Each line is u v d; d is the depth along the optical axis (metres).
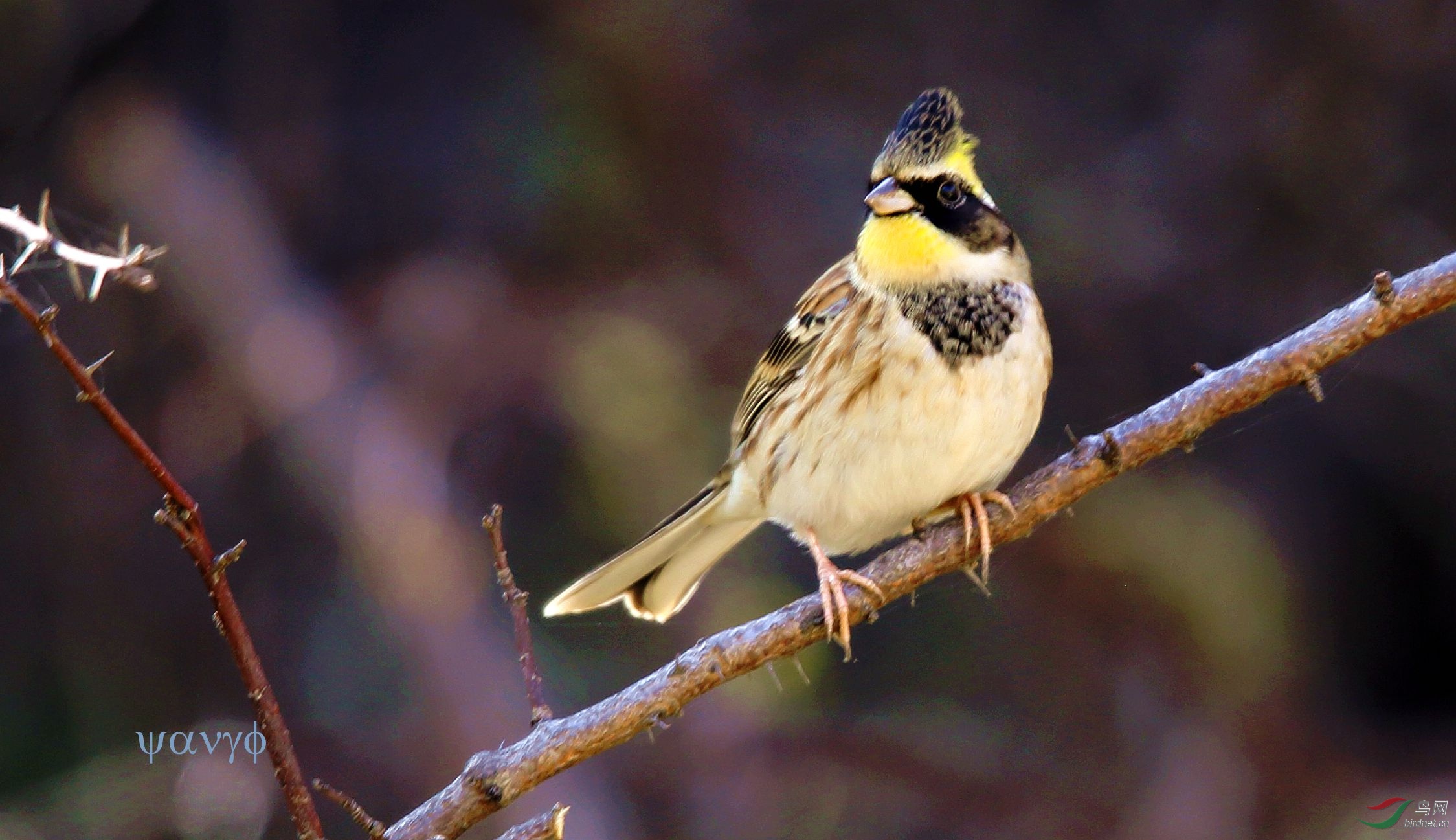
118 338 13.19
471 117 14.02
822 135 13.95
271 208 13.85
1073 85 14.23
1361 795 12.54
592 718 5.27
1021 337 6.76
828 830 12.01
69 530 12.98
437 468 12.74
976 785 12.35
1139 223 13.77
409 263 13.69
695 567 7.80
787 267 13.47
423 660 12.22
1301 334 5.68
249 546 13.06
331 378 13.11
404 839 5.05
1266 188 13.78
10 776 12.26
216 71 14.02
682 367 13.16
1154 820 12.26
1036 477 6.09
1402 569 14.08
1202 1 14.15
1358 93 13.67
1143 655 13.02
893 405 6.72
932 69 14.20
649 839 11.93
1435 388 13.89
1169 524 13.40
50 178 13.51
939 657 12.98
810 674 12.65
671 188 13.70
